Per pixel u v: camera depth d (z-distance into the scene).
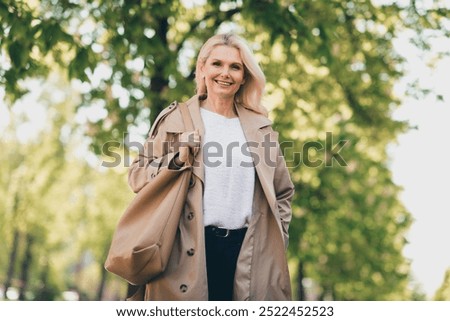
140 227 4.51
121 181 28.88
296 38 10.66
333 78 13.41
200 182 4.58
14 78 9.90
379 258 21.55
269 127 5.01
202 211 4.55
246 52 4.83
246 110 4.99
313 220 16.39
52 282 45.09
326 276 21.47
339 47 12.91
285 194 5.06
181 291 4.44
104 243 33.38
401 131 14.16
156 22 10.20
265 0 10.55
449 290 20.55
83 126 12.01
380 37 12.85
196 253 4.46
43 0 10.28
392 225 22.06
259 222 4.70
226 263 4.57
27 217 29.84
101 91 11.63
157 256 4.39
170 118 4.83
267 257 4.67
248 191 4.71
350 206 19.08
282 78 13.31
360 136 15.48
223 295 4.61
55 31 9.52
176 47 11.55
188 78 10.95
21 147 28.80
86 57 9.70
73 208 30.38
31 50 9.74
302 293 21.39
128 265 4.39
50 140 26.06
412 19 12.63
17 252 39.75
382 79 13.57
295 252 16.14
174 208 4.50
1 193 29.45
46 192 28.52
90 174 28.86
